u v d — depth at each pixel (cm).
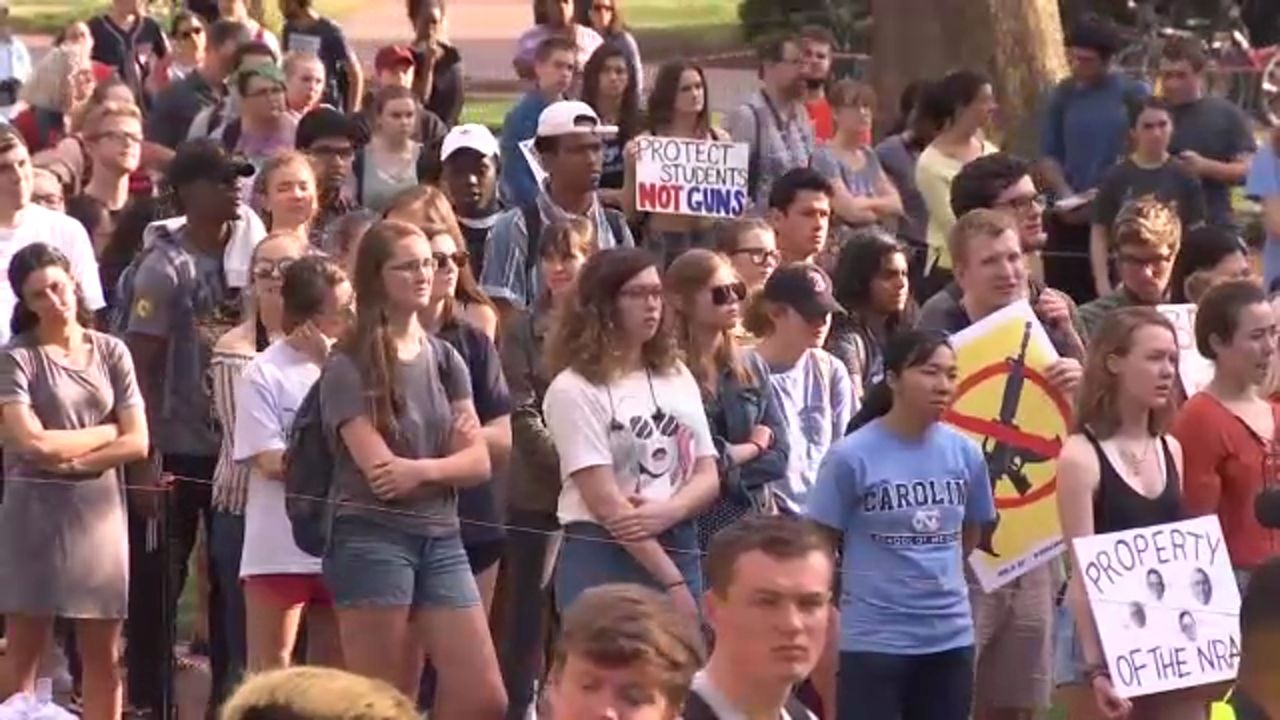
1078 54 4416
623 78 3831
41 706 2347
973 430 2509
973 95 3659
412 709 1232
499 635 2616
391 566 2217
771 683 1540
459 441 2281
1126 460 2311
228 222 2828
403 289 2244
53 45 5422
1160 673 2262
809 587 1532
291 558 2475
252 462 2481
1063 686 2362
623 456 2281
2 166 3002
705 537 2441
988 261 2561
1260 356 2402
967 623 2308
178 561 2759
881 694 2270
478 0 11812
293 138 3862
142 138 4056
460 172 3250
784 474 2497
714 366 2488
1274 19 7931
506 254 2991
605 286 2292
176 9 6400
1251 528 2405
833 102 3981
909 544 2277
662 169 3459
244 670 2484
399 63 4841
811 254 3056
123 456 2539
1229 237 2916
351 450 2225
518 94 8369
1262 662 1507
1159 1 7712
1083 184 4422
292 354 2508
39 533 2503
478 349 2441
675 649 1377
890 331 2798
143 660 2669
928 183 3656
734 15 11312
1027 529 2491
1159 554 2280
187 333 2794
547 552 2586
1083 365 2403
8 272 2595
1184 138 4294
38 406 2503
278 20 6562
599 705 1371
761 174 3825
